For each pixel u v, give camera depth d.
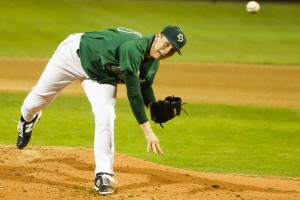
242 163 26.33
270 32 102.44
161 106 16.59
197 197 16.86
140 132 33.28
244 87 54.66
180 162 26.31
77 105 42.31
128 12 108.75
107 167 16.69
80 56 16.56
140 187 17.73
